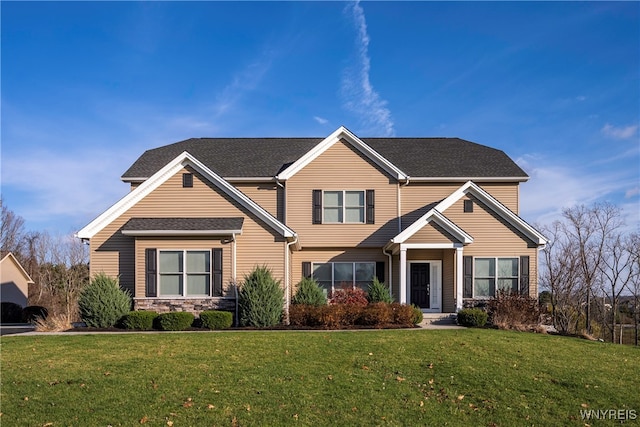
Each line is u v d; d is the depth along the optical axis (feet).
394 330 54.54
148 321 56.44
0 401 29.22
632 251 100.73
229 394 30.60
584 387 33.96
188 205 64.28
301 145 86.79
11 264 117.70
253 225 63.62
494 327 59.52
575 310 98.84
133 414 27.22
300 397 30.25
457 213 68.13
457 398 31.12
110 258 63.57
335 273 75.20
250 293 58.59
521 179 75.82
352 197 74.38
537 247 67.41
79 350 43.11
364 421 26.71
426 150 85.40
